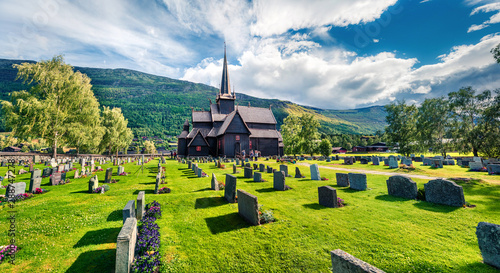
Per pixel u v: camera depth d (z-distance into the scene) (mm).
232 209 10602
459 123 46000
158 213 9750
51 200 12117
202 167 28953
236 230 8195
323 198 11016
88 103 41125
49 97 34688
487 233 5680
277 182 14805
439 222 8438
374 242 6969
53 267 5961
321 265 5867
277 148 54875
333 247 6727
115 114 60094
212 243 7273
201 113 60469
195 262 6215
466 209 9734
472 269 5457
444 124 49812
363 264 3875
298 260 6145
